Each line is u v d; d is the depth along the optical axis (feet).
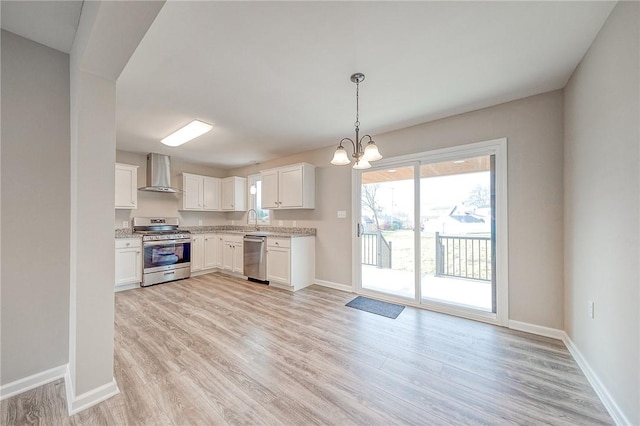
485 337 7.87
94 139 5.06
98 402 5.05
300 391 5.43
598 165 5.42
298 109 9.03
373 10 4.73
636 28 4.10
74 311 5.04
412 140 10.65
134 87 7.48
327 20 4.96
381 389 5.51
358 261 12.52
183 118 9.76
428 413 4.85
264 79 7.09
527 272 8.23
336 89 7.66
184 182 16.60
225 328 8.48
